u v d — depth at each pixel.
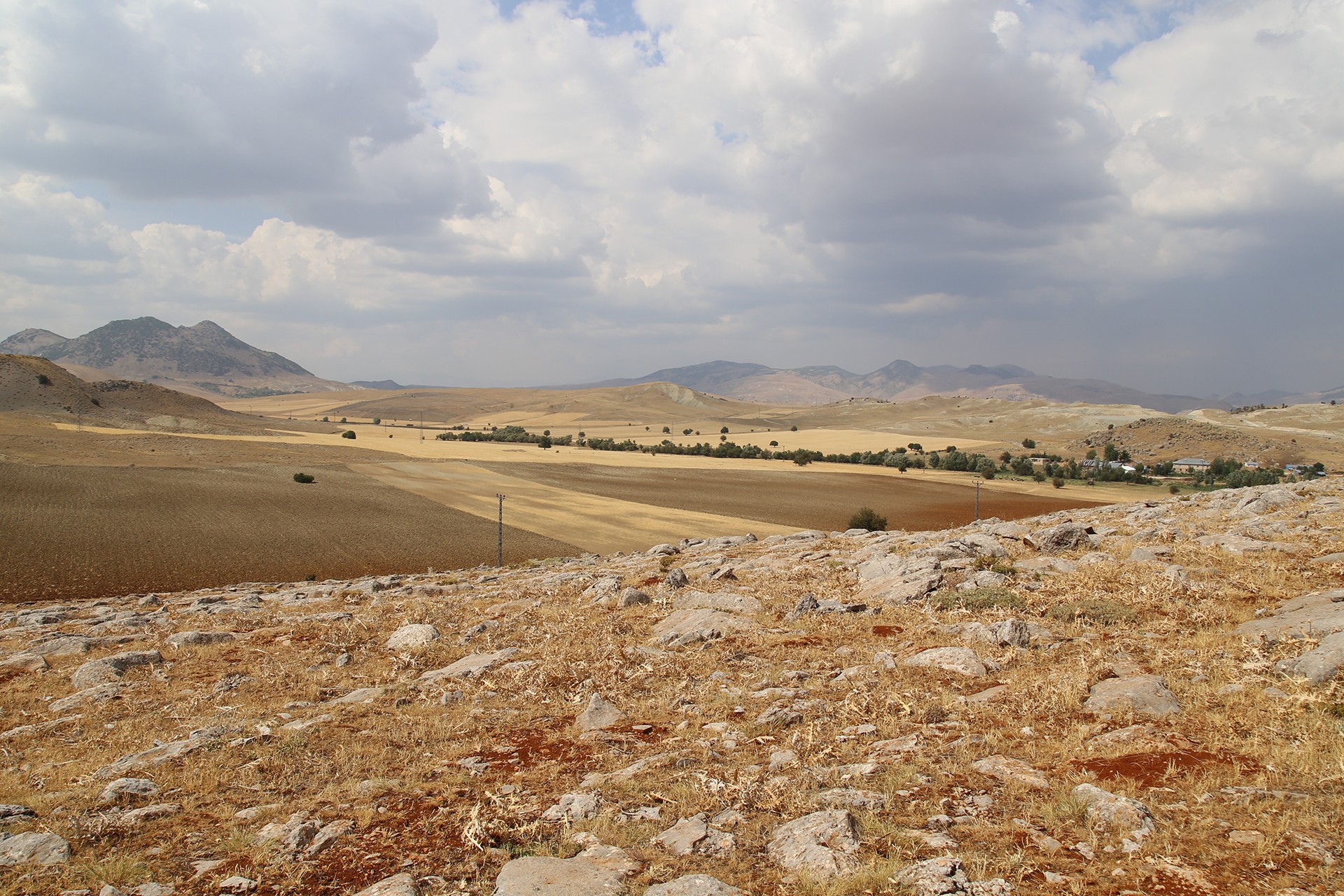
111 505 73.31
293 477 101.75
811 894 5.78
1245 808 6.48
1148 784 7.12
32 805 8.66
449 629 18.69
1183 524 22.38
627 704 11.51
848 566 22.97
